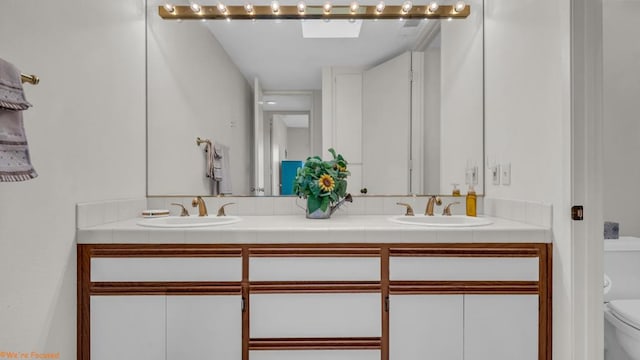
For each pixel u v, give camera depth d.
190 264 1.38
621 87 2.09
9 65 0.88
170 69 1.97
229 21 2.02
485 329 1.38
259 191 2.04
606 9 2.09
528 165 1.53
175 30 1.98
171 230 1.38
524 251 1.38
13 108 0.87
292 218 1.81
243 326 1.38
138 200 1.82
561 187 1.31
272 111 2.05
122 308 1.37
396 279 1.39
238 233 1.38
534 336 1.37
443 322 1.38
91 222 1.42
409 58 2.03
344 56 2.04
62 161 1.25
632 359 1.49
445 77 2.02
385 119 2.05
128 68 1.73
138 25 1.83
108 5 1.54
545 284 1.38
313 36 2.04
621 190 2.08
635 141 2.09
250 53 2.03
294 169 2.05
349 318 1.38
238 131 2.04
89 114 1.40
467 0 1.98
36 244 1.14
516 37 1.62
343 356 1.38
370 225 1.49
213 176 2.01
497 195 1.81
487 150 1.92
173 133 1.97
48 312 1.20
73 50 1.30
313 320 1.38
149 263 1.37
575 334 1.26
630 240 1.78
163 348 1.37
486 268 1.38
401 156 2.04
